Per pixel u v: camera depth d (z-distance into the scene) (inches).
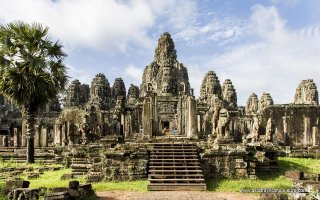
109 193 605.6
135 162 725.9
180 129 1385.3
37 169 866.1
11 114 1905.8
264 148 816.3
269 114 1402.6
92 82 2114.9
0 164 957.8
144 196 575.8
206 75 2239.2
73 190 519.5
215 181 700.7
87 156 831.1
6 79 931.3
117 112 1409.9
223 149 741.9
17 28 948.6
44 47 978.7
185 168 697.6
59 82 1007.0
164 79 1802.4
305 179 653.9
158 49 2325.3
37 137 1245.7
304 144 1317.7
